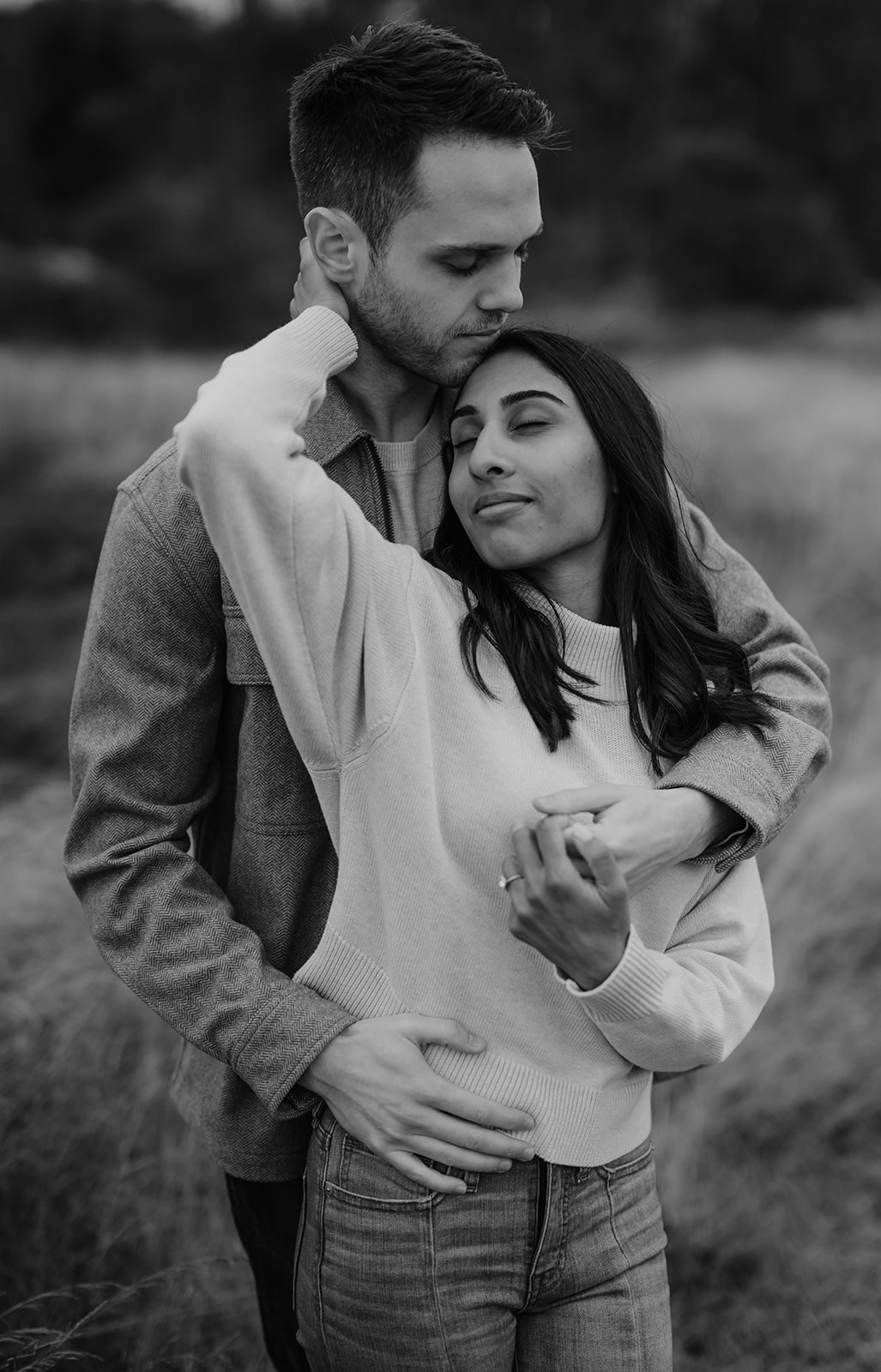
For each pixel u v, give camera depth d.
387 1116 1.32
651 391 1.75
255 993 1.38
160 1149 2.39
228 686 1.50
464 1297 1.36
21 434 8.68
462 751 1.35
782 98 45.62
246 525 1.26
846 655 5.27
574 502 1.38
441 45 1.36
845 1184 2.78
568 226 37.72
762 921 1.53
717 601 1.63
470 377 1.43
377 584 1.33
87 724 1.46
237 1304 2.18
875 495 7.45
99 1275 2.06
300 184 1.48
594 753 1.40
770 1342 2.37
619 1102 1.42
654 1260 1.48
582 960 1.27
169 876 1.43
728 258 34.69
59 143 39.91
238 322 25.16
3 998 2.59
